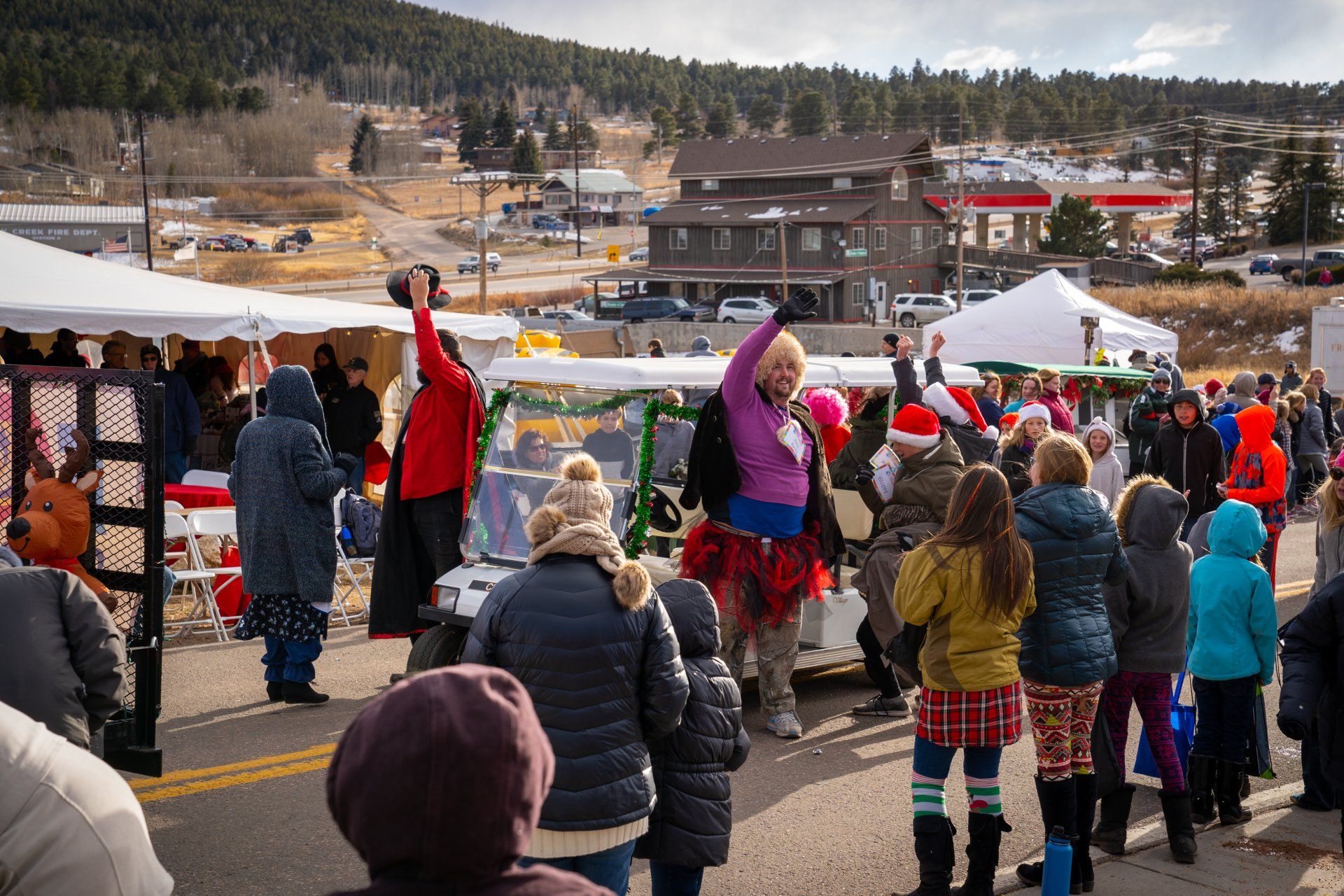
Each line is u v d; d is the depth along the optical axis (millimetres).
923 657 4523
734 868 4918
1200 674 5500
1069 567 4586
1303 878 4867
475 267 94375
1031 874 4852
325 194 151500
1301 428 15938
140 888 2697
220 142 166875
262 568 6836
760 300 56719
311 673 6992
